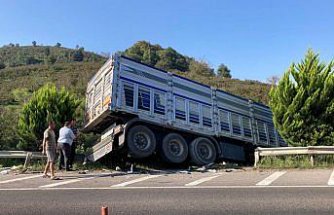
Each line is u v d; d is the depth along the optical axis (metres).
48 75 53.34
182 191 9.79
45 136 12.88
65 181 11.96
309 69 17.23
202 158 17.75
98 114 16.42
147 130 16.34
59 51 107.69
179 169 16.83
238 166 17.53
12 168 15.59
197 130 17.86
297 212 7.54
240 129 19.80
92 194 9.53
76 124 19.08
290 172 13.98
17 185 11.12
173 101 17.27
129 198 8.98
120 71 15.88
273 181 11.36
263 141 20.84
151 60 77.00
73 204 8.41
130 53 79.19
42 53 107.31
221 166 17.16
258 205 8.12
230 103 19.69
